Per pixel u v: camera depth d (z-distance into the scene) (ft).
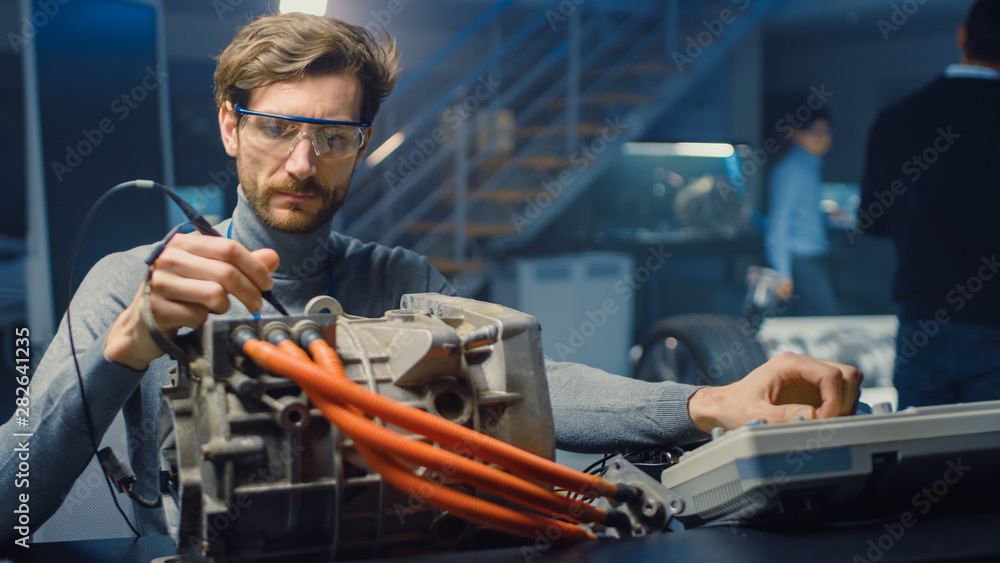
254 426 2.02
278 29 3.10
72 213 9.57
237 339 2.06
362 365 2.20
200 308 2.14
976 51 7.33
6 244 12.60
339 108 3.13
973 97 7.32
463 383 2.26
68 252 9.50
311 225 3.33
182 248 2.16
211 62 17.31
